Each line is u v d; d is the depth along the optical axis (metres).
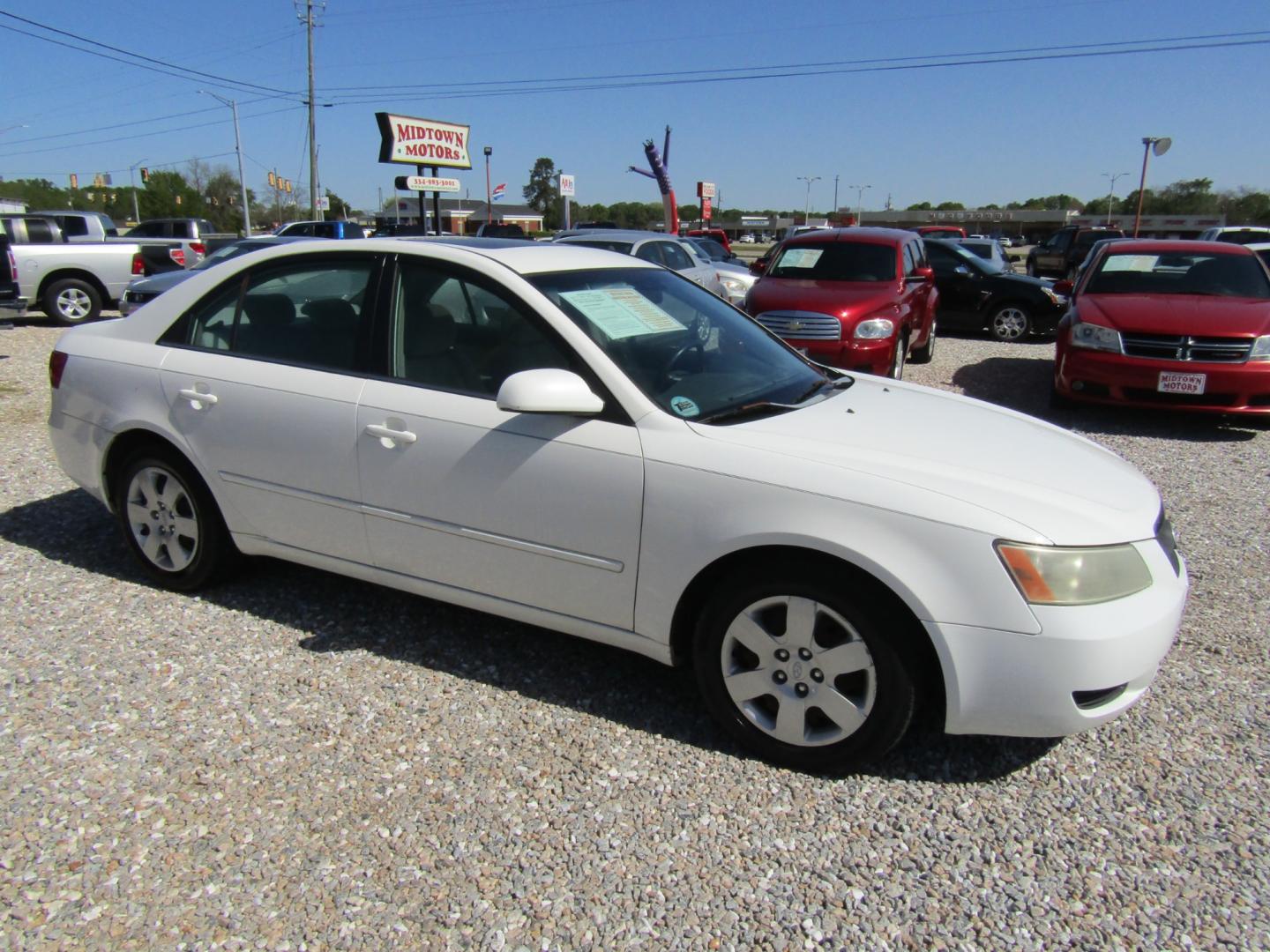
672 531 2.91
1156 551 2.85
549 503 3.10
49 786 2.75
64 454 4.27
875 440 3.03
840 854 2.55
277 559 4.49
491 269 3.36
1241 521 5.37
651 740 3.06
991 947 2.24
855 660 2.76
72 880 2.39
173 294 4.07
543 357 3.21
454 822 2.64
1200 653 3.72
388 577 3.56
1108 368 7.61
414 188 22.72
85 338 4.24
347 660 3.54
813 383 3.70
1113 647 2.62
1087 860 2.54
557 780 2.84
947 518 2.63
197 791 2.75
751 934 2.26
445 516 3.31
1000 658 2.61
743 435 2.96
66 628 3.75
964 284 13.88
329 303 3.65
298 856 2.49
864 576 2.71
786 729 2.89
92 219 19.66
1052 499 2.77
